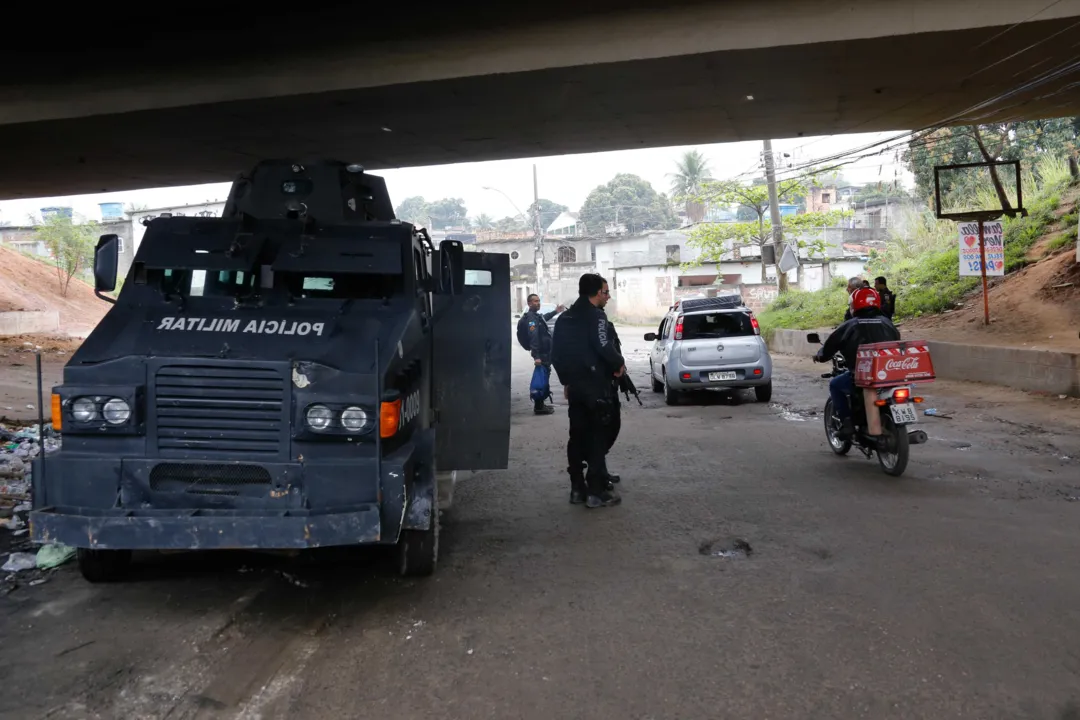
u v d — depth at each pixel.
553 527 6.61
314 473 4.47
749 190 33.00
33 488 4.53
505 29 12.59
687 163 69.25
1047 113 15.99
